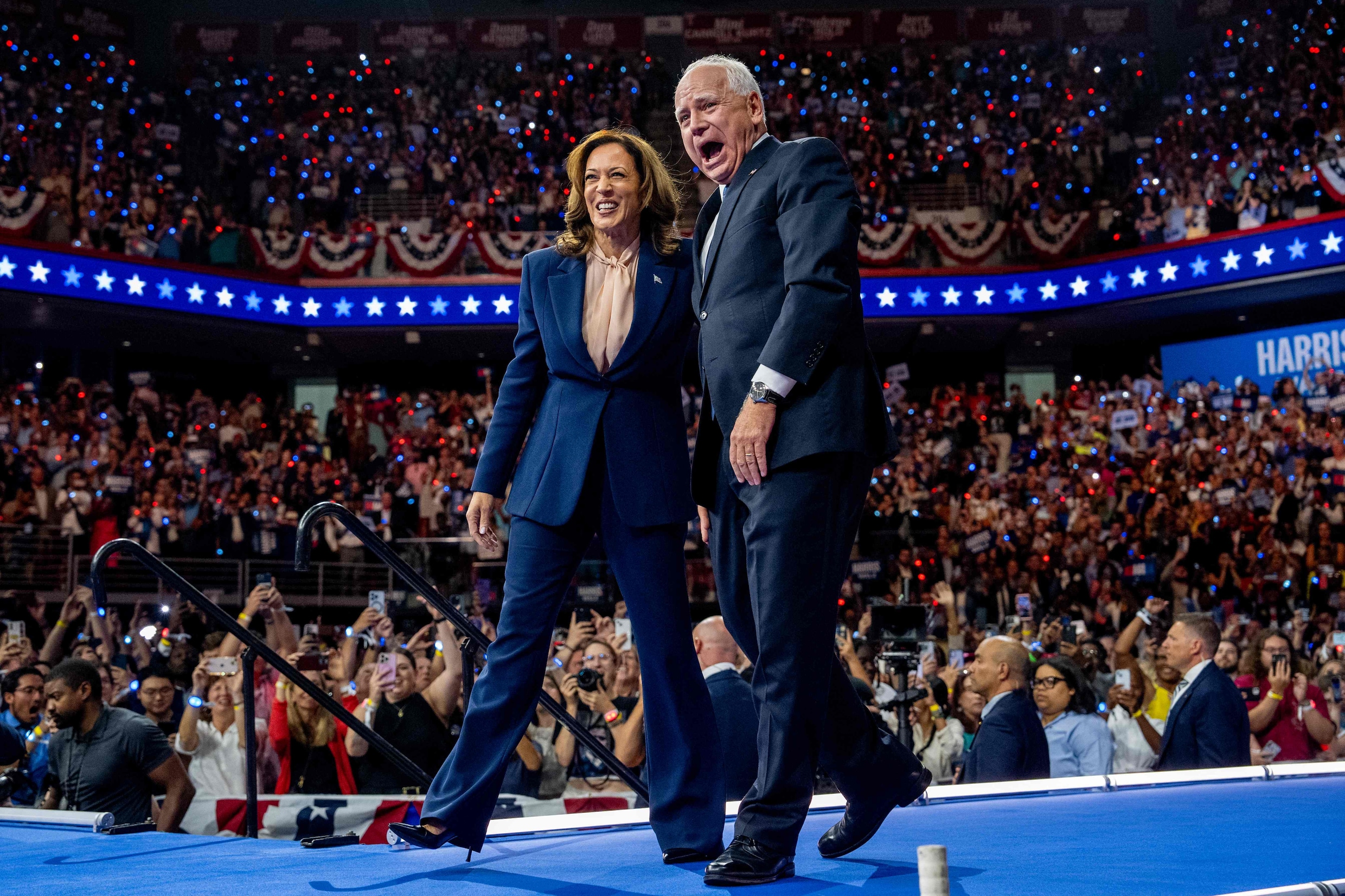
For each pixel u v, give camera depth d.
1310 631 10.81
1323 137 17.06
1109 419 17.28
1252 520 14.65
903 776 2.47
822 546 2.24
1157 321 18.84
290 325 18.39
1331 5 18.56
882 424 2.34
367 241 18.56
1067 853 2.44
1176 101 19.64
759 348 2.34
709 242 2.50
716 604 14.29
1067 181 19.44
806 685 2.21
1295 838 2.60
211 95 20.64
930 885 1.31
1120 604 13.59
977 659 4.73
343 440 17.78
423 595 3.35
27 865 2.62
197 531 14.80
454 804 2.40
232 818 5.81
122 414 18.83
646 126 20.89
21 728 6.70
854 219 2.29
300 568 3.06
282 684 6.13
